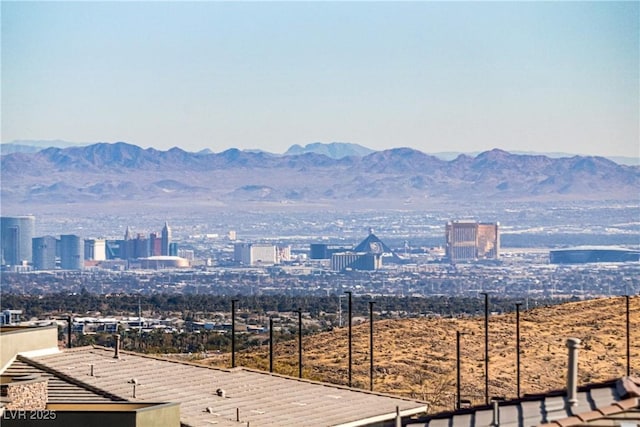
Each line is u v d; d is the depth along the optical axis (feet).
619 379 140.97
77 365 246.88
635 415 127.24
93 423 178.70
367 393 255.91
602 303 635.25
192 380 248.73
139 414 179.42
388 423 240.12
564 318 608.19
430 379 488.85
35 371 239.91
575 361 135.44
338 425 226.99
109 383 235.40
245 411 228.63
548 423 128.47
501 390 468.75
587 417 127.75
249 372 262.26
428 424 150.30
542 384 478.59
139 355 263.70
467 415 149.18
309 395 248.73
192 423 212.64
